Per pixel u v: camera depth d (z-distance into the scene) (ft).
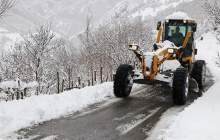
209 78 49.85
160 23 41.04
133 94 37.50
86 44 94.63
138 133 24.77
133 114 29.71
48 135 23.80
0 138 22.80
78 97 33.40
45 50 71.26
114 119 28.02
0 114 26.22
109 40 80.18
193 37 41.09
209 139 22.74
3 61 73.97
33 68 69.67
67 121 26.99
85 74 87.86
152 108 31.99
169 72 34.88
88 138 23.53
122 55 75.31
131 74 35.76
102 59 84.58
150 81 34.22
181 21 40.81
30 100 30.55
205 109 30.37
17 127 24.84
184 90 33.12
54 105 30.09
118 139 23.50
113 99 34.83
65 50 95.30
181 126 25.36
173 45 37.76
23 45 74.18
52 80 72.69
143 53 34.94
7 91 35.27
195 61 41.81
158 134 24.58
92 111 30.14
